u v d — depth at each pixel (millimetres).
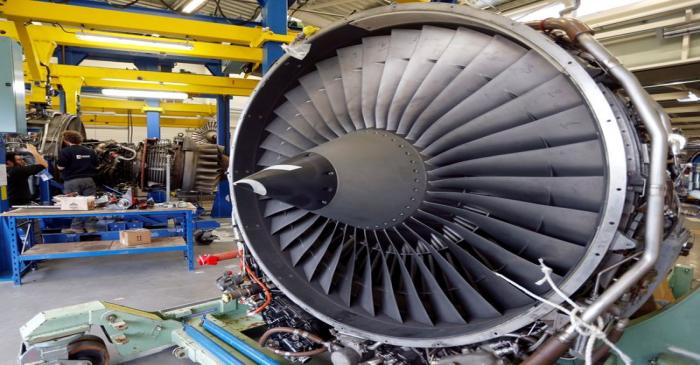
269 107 1904
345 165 1485
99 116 12656
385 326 1577
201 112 11219
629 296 1261
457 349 1425
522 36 1188
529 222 1349
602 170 1176
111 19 4484
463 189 1482
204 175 5648
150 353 2482
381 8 1456
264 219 1942
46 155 5570
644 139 1230
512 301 1372
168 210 4578
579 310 1054
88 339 2100
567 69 1109
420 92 1495
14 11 4176
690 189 1556
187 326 2350
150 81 7070
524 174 1355
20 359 1897
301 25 6512
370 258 1714
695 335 1588
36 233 4914
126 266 4766
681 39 5438
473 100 1408
